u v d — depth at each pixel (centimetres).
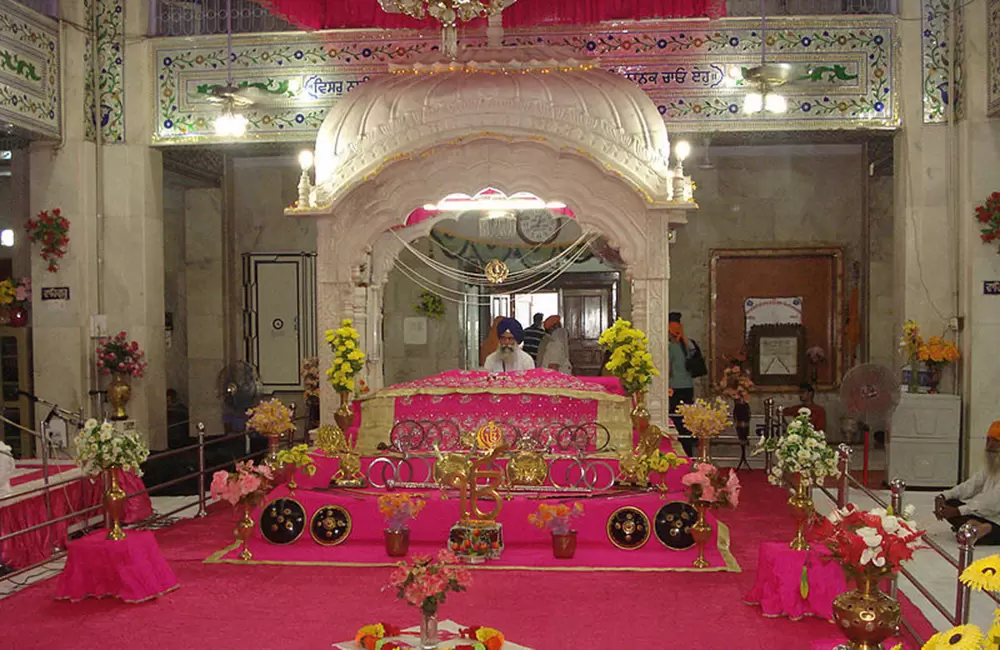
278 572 677
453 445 826
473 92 871
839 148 1305
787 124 1023
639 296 877
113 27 1089
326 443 823
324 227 909
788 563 575
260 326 1355
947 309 1005
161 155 1127
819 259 1319
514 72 895
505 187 883
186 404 1351
